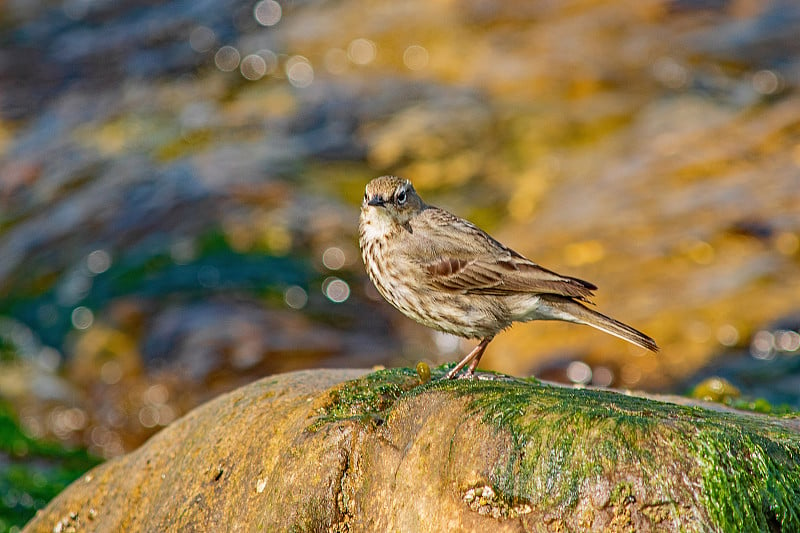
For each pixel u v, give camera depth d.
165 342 15.60
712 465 6.26
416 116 21.12
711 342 14.54
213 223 17.80
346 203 18.59
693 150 19.23
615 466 6.32
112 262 17.45
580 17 23.84
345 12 24.66
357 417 7.44
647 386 14.27
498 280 9.20
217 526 7.82
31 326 16.77
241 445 8.06
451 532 6.59
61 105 22.69
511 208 18.84
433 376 9.02
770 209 16.95
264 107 21.58
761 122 19.73
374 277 9.76
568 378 14.66
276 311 15.98
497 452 6.61
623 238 16.98
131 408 15.10
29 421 15.27
